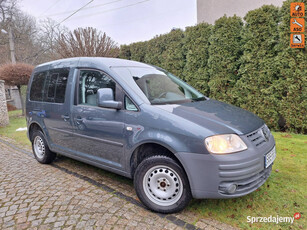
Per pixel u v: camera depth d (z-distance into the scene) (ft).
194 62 22.29
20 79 34.01
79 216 7.74
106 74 9.25
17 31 68.74
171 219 7.41
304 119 16.42
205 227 6.95
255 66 18.22
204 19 30.94
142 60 29.45
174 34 24.56
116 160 8.83
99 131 9.14
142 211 7.95
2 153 16.02
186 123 7.06
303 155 12.41
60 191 9.68
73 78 10.54
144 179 7.89
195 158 6.71
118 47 34.37
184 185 7.19
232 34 19.31
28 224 7.39
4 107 27.22
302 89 16.07
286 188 8.98
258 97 18.43
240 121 7.75
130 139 8.04
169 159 7.32
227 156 6.47
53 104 11.46
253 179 6.90
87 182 10.55
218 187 6.60
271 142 8.10
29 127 13.79
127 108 8.34
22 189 10.02
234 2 27.45
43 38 79.82
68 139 10.86
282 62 16.60
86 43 32.12
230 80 20.02
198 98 10.19
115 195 9.20
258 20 17.49
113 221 7.40
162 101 8.65
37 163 13.64
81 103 10.09
